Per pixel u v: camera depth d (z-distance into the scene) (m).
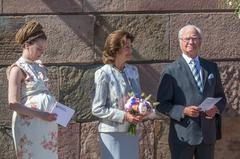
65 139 8.73
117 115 6.84
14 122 6.72
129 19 8.73
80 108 8.73
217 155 8.88
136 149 7.04
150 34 8.75
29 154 6.65
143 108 6.75
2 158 8.73
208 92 7.35
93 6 8.70
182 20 8.76
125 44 6.98
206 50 8.79
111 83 6.98
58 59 8.70
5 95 8.68
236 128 8.88
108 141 6.96
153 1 8.73
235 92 8.83
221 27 8.78
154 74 8.76
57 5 8.68
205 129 7.27
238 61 8.84
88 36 8.70
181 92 7.32
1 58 8.67
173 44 8.76
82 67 8.73
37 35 6.70
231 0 8.36
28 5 8.66
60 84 8.71
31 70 6.72
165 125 8.77
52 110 6.68
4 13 8.66
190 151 7.32
